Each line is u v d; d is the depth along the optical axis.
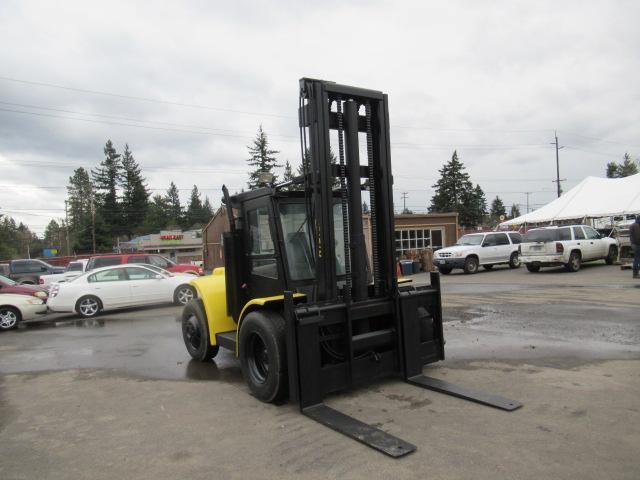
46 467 3.85
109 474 3.67
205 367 6.91
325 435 4.18
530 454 3.60
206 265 46.31
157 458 3.91
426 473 3.39
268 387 5.04
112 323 11.90
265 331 5.02
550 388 5.11
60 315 14.59
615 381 5.26
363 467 3.54
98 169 82.81
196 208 115.88
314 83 5.01
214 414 4.89
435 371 5.93
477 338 7.72
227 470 3.63
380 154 5.50
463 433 4.04
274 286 5.55
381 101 5.49
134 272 14.18
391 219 5.53
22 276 25.31
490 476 3.31
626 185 23.72
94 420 4.91
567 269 19.16
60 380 6.57
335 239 5.70
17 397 5.87
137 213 83.56
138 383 6.22
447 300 12.47
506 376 5.61
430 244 28.00
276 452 3.90
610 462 3.44
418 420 4.38
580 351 6.62
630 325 8.16
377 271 5.58
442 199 74.69
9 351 8.98
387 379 5.66
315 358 4.79
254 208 5.82
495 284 15.97
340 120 5.19
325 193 5.05
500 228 30.67
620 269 18.09
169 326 10.84
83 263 21.47
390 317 5.59
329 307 4.93
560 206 25.78
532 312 9.90
